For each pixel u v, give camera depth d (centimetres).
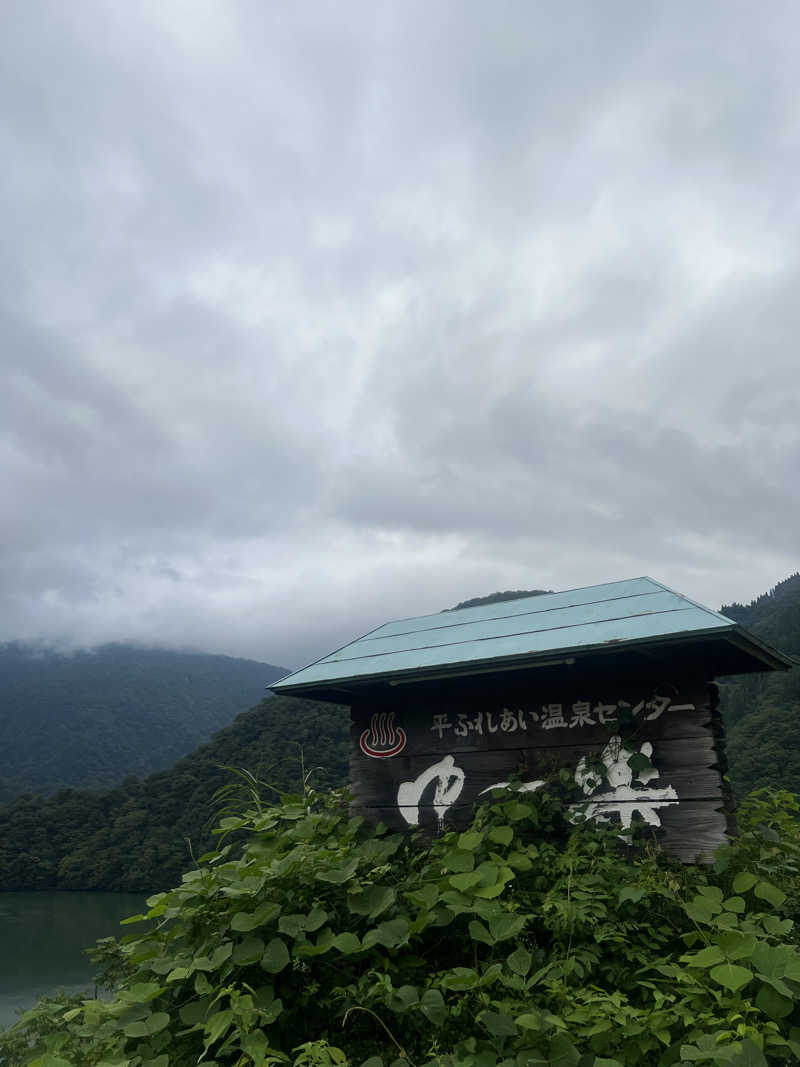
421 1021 394
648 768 514
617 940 421
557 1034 343
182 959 434
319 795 652
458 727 601
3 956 3878
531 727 570
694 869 469
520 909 459
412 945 452
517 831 525
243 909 452
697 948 431
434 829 587
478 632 621
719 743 527
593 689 553
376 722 639
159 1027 396
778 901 403
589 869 473
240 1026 375
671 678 527
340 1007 413
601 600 608
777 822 614
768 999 345
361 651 669
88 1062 427
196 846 5047
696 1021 357
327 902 456
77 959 3819
